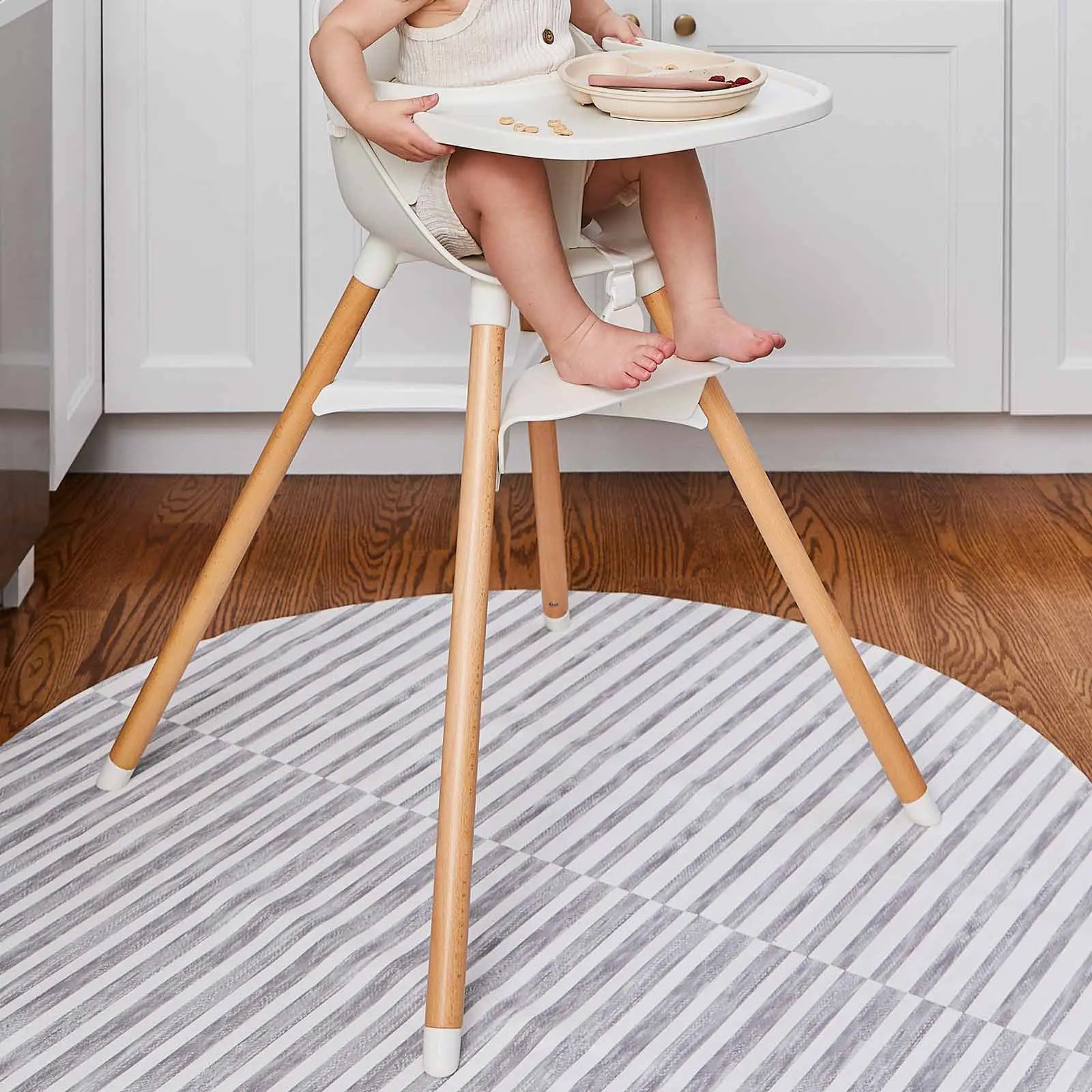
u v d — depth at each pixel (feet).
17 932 3.67
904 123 6.51
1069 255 6.63
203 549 6.13
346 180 3.68
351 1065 3.23
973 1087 3.14
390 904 3.78
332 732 4.62
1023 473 7.06
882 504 6.66
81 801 4.23
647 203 3.81
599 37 4.19
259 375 6.75
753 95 3.50
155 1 6.31
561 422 7.01
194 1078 3.18
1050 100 6.46
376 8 3.50
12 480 5.05
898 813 4.16
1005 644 5.24
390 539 6.27
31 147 5.19
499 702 4.79
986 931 3.66
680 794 4.27
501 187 3.43
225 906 3.77
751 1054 3.25
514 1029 3.33
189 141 6.47
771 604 5.60
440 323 6.70
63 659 5.12
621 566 5.96
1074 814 4.13
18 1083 3.17
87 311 6.38
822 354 6.78
